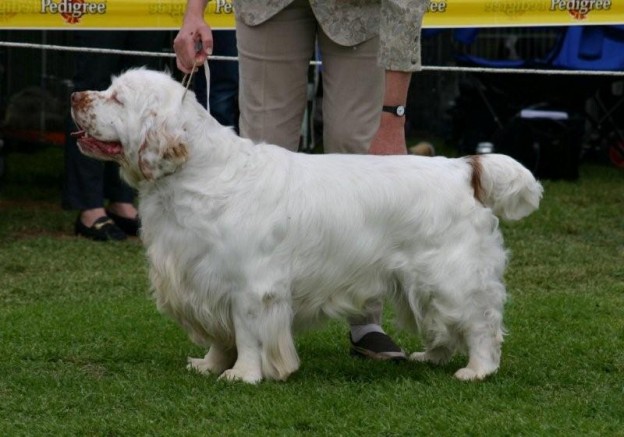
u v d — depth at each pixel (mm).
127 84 6562
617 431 5918
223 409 6199
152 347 7832
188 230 6617
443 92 21766
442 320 6891
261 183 6664
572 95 17312
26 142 18266
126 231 12930
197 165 6617
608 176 17578
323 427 5949
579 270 11086
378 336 7680
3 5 12438
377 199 6785
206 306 6715
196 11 7156
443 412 6176
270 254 6629
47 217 13742
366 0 7469
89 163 12438
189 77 6945
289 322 6770
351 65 7559
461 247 6824
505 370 7176
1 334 8055
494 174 6883
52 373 7121
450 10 13195
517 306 9234
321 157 6938
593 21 13039
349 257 6793
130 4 12391
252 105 7660
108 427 5922
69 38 16609
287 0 7387
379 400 6422
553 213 14117
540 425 5949
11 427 5922
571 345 7891
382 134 7297
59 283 10320
